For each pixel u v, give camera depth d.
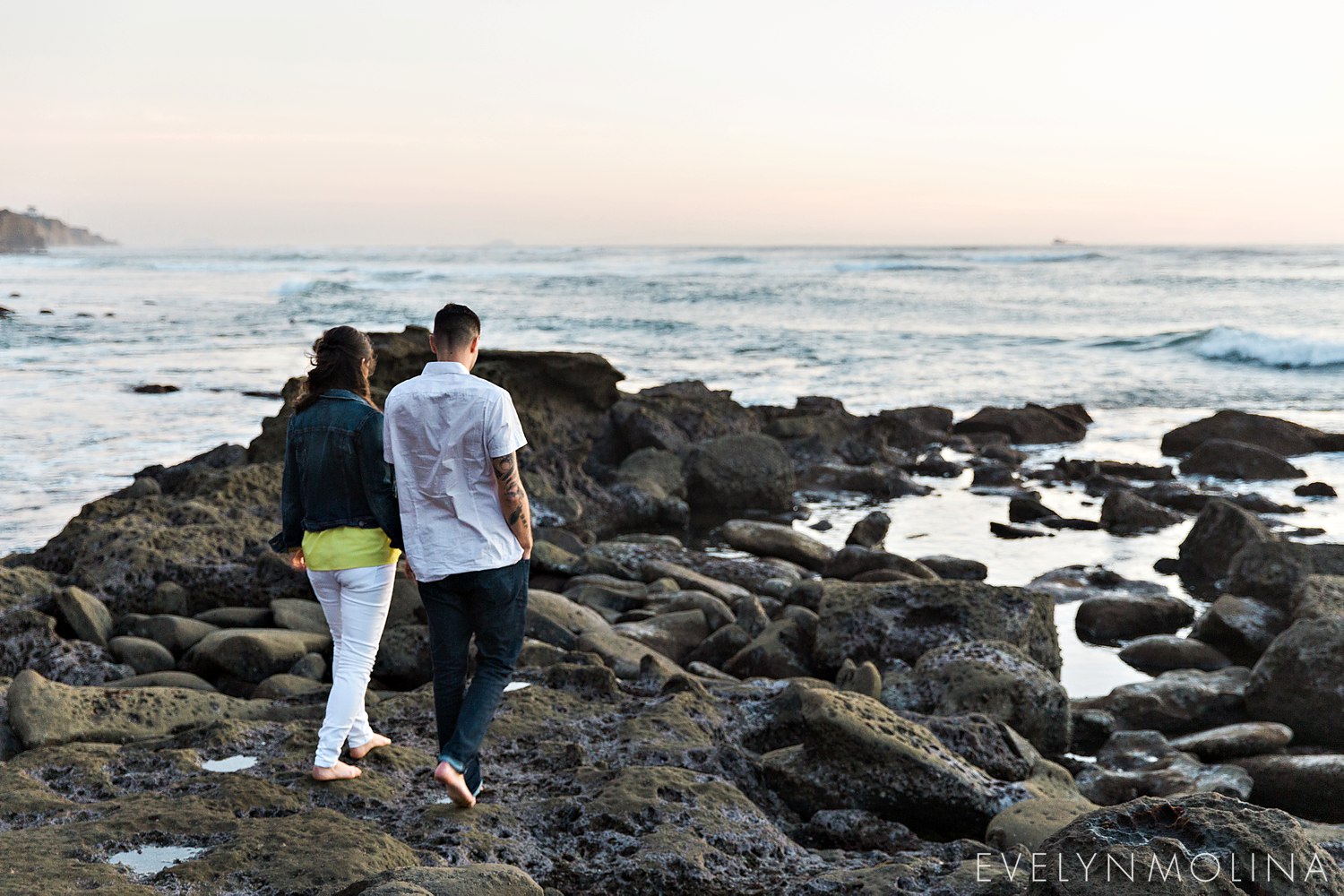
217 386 23.20
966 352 31.47
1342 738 6.69
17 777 4.24
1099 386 25.27
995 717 6.37
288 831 3.75
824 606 7.96
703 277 75.12
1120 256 105.56
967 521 13.48
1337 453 17.38
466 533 4.00
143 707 5.25
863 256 128.75
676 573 9.73
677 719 5.21
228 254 193.12
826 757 4.89
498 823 4.06
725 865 3.93
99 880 3.37
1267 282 60.31
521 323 39.72
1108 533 12.79
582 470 14.58
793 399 22.98
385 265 115.38
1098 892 2.59
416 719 5.23
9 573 7.71
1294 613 8.20
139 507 9.09
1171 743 6.70
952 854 4.19
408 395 3.97
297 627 7.44
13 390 22.25
